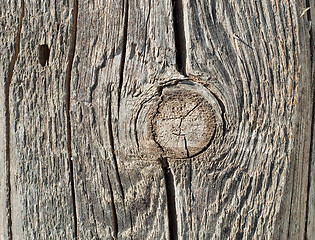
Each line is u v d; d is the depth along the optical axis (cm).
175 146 43
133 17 43
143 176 44
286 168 44
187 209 44
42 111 45
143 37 43
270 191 44
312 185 47
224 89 43
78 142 44
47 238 45
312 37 45
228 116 43
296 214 46
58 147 45
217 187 44
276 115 43
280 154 44
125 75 43
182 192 44
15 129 45
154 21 43
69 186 45
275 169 44
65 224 45
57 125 44
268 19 43
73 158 44
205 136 43
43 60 44
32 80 44
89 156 44
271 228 44
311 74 45
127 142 44
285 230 45
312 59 45
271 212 44
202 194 44
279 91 43
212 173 44
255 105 43
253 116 43
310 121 45
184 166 44
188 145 43
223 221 44
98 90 44
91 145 44
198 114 43
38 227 46
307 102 45
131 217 44
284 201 44
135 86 43
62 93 44
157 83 43
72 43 44
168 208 44
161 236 44
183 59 43
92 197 45
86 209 45
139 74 43
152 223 44
